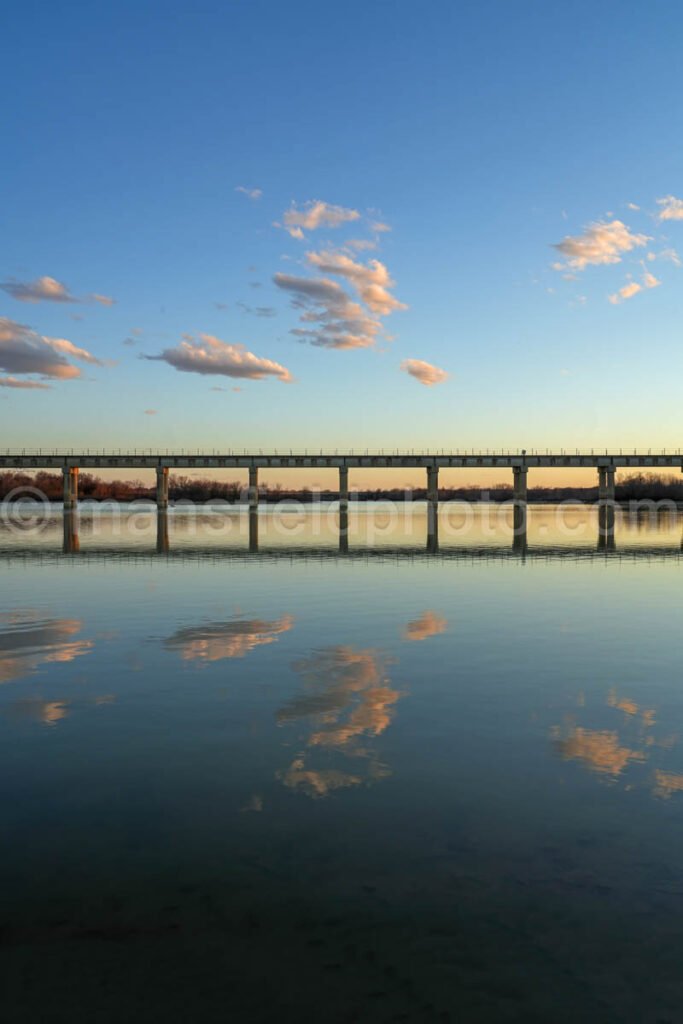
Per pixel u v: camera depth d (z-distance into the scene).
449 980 4.49
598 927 5.00
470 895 5.41
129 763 8.23
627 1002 4.30
